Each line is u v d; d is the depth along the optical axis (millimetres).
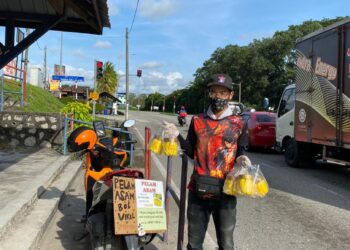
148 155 6395
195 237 3848
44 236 5695
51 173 8531
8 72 20016
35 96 21078
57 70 51250
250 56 83125
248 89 82562
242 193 3486
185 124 35594
